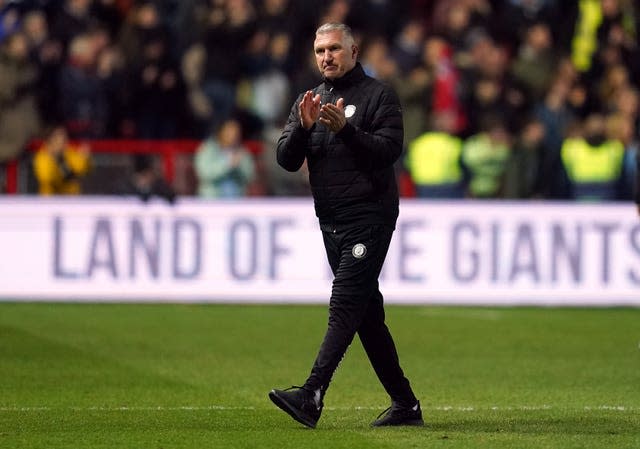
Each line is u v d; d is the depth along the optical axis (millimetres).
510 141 62812
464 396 34156
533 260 58250
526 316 53969
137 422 28969
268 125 66375
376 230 26953
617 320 52844
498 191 62406
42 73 64625
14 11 67688
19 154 59812
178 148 60375
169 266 58188
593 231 58250
